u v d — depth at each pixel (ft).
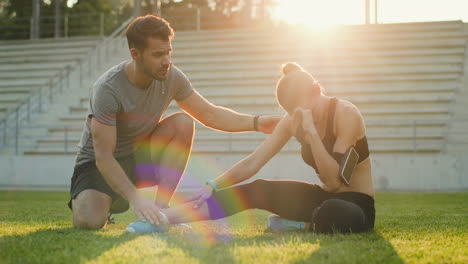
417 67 40.81
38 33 59.47
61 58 49.60
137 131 9.47
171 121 9.79
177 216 8.54
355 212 7.96
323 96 8.38
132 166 9.89
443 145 32.53
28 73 47.67
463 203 18.97
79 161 9.55
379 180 30.71
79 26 66.59
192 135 9.88
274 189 8.63
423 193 26.43
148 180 10.12
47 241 7.25
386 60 41.98
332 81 39.75
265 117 10.15
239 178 8.65
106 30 67.62
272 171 31.37
